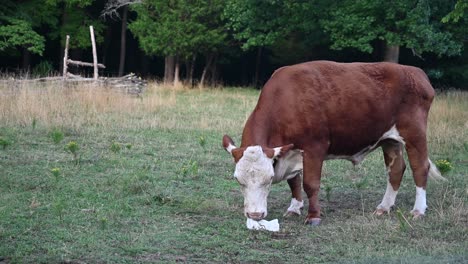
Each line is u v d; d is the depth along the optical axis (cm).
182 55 3269
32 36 3281
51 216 870
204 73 3278
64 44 3491
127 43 4128
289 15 3019
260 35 3052
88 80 2236
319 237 828
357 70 932
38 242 763
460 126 1775
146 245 770
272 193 1072
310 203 896
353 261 729
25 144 1355
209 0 3131
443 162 993
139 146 1398
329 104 898
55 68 3978
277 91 892
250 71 3997
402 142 952
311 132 886
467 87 3369
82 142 1412
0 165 1148
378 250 777
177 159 1292
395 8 2750
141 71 4100
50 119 1616
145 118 1770
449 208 958
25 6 3397
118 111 1867
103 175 1117
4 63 3912
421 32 2730
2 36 3372
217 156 1338
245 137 880
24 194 974
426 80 977
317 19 3022
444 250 770
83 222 852
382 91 931
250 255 750
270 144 880
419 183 951
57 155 1261
